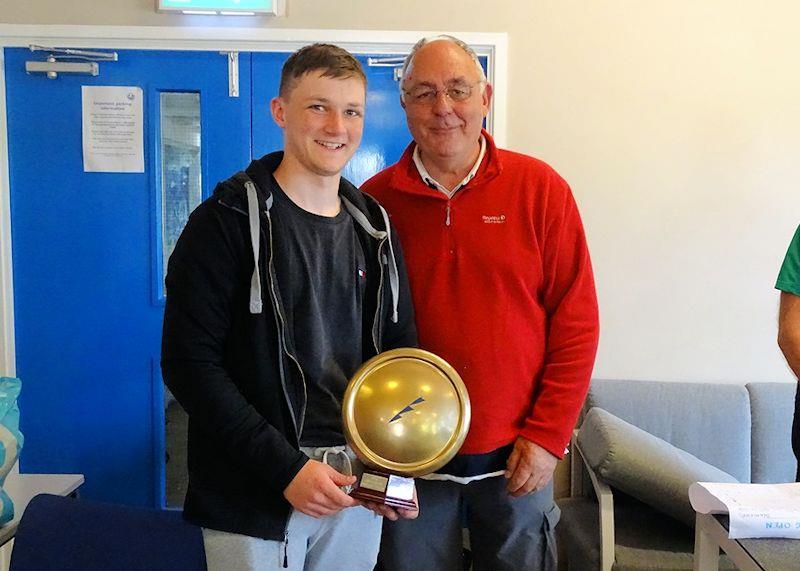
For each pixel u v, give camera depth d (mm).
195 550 1236
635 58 2422
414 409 1237
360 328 1364
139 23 2363
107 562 1247
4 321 2441
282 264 1230
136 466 2506
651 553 1838
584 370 1522
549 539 1595
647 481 1802
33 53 2395
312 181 1272
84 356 2484
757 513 1178
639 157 2453
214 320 1182
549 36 2410
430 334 1544
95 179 2445
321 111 1228
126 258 2467
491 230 1534
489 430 1515
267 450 1152
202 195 2477
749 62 2426
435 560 1599
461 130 1499
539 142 2443
